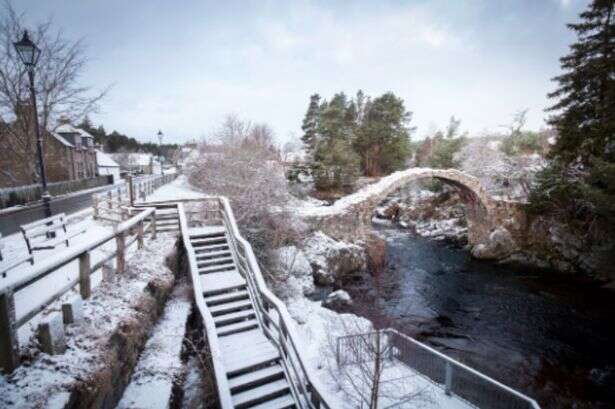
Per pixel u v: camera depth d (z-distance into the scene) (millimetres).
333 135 39344
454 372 8305
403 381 7594
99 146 46312
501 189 28766
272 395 5383
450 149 38000
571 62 18719
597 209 15594
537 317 13547
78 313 4215
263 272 13422
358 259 18266
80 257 4633
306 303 13070
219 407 5078
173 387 4840
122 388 4422
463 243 25406
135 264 6898
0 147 17734
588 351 11055
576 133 18062
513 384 9289
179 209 11086
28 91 15086
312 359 8672
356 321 10391
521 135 33688
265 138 26234
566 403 8570
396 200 37031
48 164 24375
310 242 17781
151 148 104250
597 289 16594
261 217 15719
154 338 5754
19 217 12375
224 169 19516
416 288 16141
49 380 3119
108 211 11867
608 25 17047
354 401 6891
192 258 8648
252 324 6945
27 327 3961
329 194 35500
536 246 20797
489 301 15047
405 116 45344
